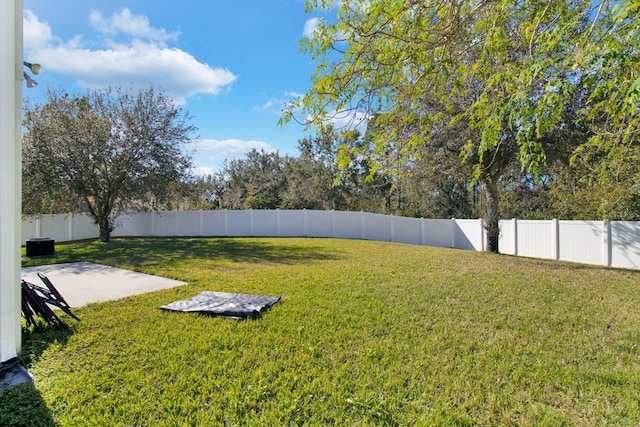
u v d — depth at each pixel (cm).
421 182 1165
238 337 386
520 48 326
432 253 1170
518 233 1305
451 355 345
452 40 255
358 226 1884
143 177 1409
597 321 453
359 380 294
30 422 235
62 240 1547
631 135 370
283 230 1905
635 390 281
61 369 312
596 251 1030
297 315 465
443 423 237
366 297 561
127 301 537
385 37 247
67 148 1225
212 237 1808
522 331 414
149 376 298
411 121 317
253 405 257
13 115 323
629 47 206
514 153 1016
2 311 318
